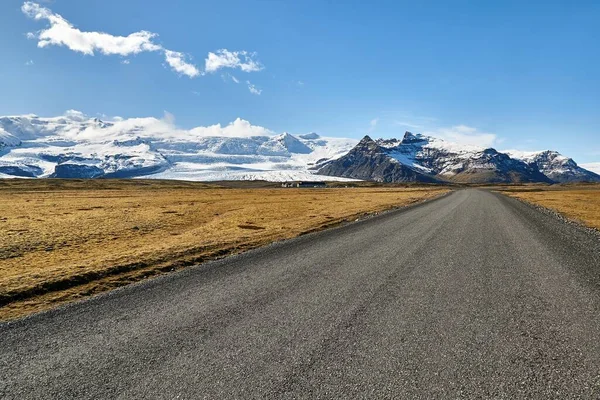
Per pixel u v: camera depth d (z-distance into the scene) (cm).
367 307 758
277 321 684
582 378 485
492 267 1113
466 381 476
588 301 799
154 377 489
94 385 474
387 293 855
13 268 1334
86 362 538
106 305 798
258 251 1420
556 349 568
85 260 1324
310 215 3175
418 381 475
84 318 721
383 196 7244
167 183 18625
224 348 573
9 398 450
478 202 4584
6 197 7256
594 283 941
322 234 1873
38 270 1192
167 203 5406
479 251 1370
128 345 591
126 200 6238
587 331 637
